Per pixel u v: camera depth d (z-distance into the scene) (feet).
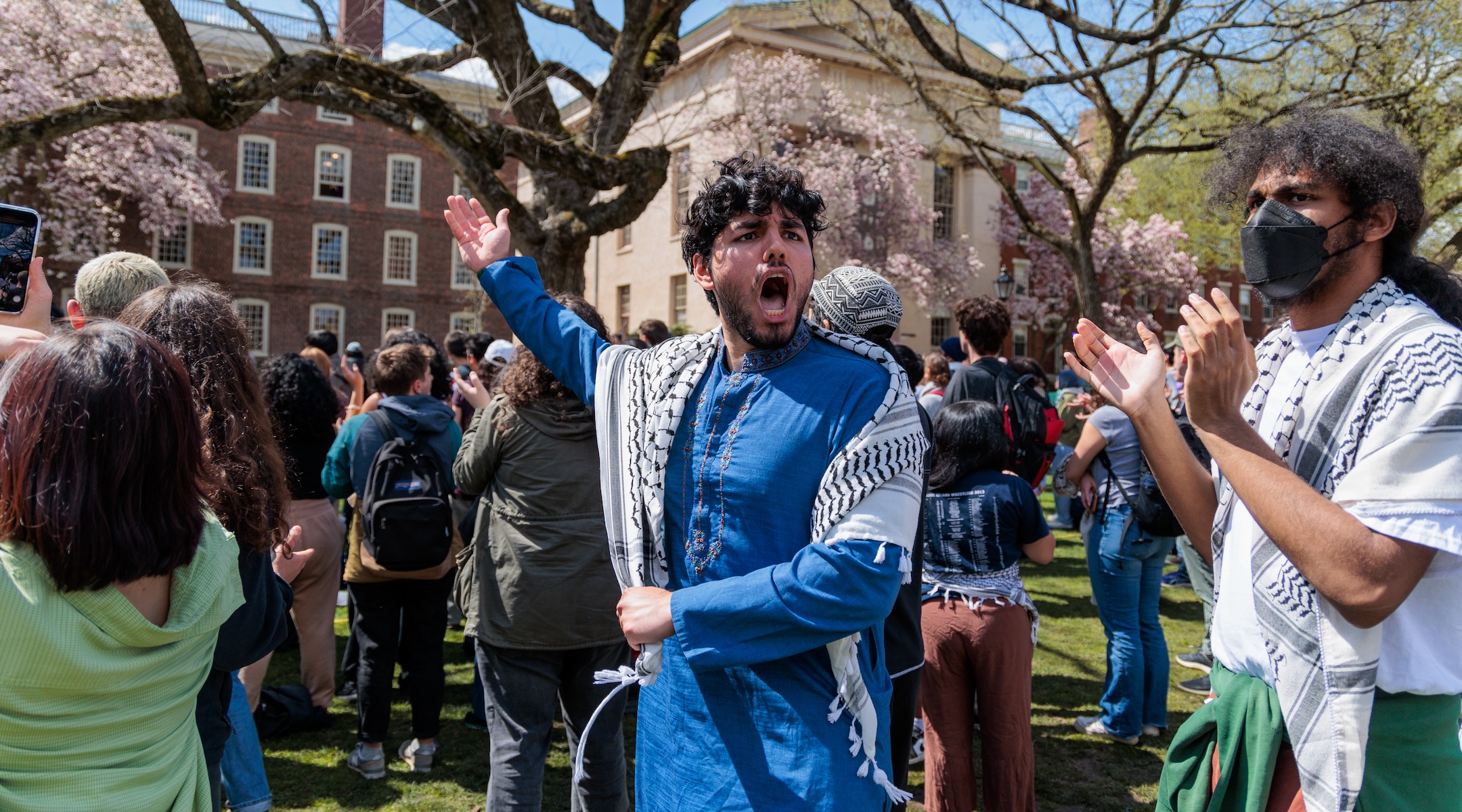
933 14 39.01
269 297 96.53
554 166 24.34
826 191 70.69
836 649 4.71
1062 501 32.58
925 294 79.82
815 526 4.58
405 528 11.09
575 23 31.40
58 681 4.35
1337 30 33.58
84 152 70.90
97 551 4.29
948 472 9.79
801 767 4.62
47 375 4.37
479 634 8.95
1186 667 17.15
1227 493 5.26
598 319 9.77
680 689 4.96
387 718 12.03
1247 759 4.99
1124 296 92.84
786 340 4.88
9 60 54.90
